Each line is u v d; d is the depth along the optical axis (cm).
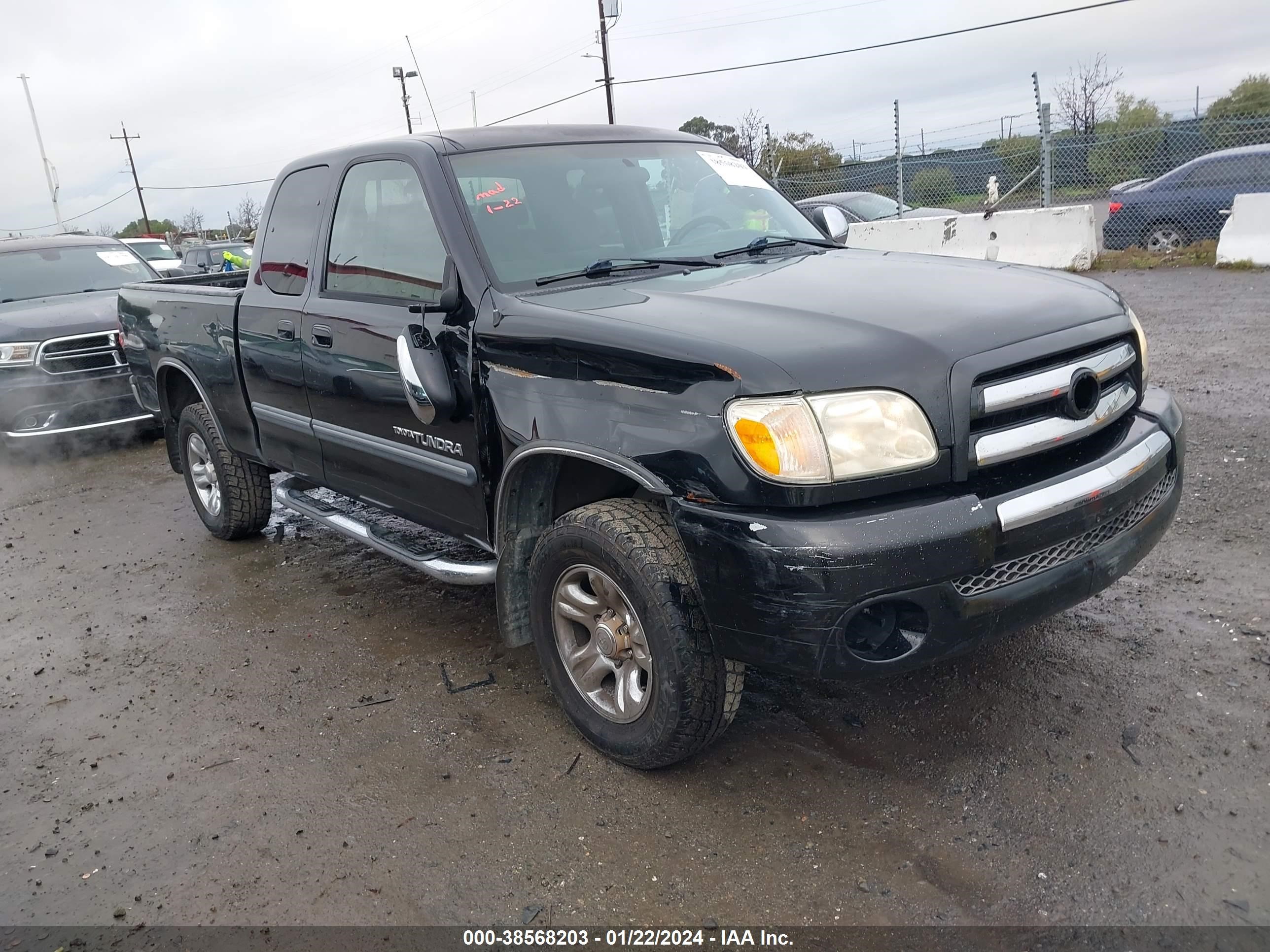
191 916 255
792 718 324
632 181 386
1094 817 261
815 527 235
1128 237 1395
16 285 922
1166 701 309
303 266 419
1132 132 1719
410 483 369
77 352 812
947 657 250
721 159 432
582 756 314
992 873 246
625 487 313
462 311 325
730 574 246
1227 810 258
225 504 536
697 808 282
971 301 278
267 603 471
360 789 306
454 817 287
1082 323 274
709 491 249
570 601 307
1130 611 371
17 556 588
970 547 240
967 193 1902
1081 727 301
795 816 275
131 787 319
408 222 359
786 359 243
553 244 347
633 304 297
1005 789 277
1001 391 250
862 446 238
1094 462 267
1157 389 318
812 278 315
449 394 325
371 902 254
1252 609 361
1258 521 436
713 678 272
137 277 981
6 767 339
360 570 506
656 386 262
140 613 473
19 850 290
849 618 237
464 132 381
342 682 380
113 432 888
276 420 448
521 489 318
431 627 426
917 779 286
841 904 240
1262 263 1168
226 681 391
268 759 329
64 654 433
